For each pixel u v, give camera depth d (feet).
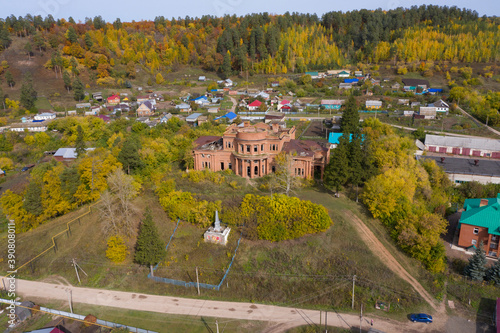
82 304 206.90
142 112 614.34
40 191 269.23
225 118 560.61
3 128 517.14
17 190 306.55
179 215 266.16
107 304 206.80
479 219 247.70
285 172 295.89
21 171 410.52
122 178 273.95
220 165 338.95
